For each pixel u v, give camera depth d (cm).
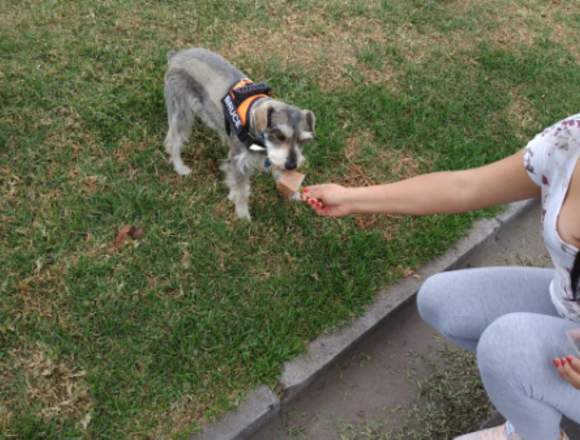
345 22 237
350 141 192
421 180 108
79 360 133
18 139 171
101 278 147
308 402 140
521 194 99
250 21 227
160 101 189
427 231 171
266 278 154
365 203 113
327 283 155
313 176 181
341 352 144
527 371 96
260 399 132
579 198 79
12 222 154
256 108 154
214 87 164
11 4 213
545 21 263
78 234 155
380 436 136
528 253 181
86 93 187
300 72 211
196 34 217
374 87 210
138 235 157
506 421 133
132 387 130
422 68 224
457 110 209
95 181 167
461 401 143
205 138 188
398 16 245
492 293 114
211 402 130
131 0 225
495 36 248
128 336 138
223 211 168
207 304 147
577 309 95
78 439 122
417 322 159
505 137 205
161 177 173
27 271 145
